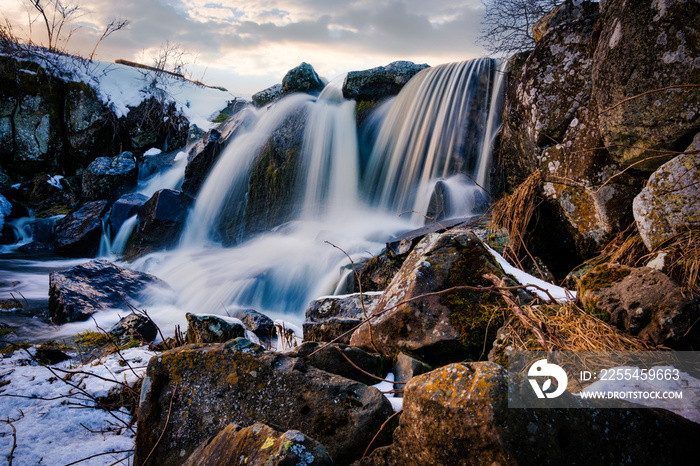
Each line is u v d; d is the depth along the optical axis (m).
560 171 4.89
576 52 4.87
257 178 11.50
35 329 6.12
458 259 3.29
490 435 1.57
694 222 3.18
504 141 6.30
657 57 3.59
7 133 14.34
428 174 9.21
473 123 8.71
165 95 16.59
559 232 5.03
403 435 1.88
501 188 7.32
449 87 9.31
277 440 1.71
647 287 2.69
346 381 2.30
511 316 2.87
